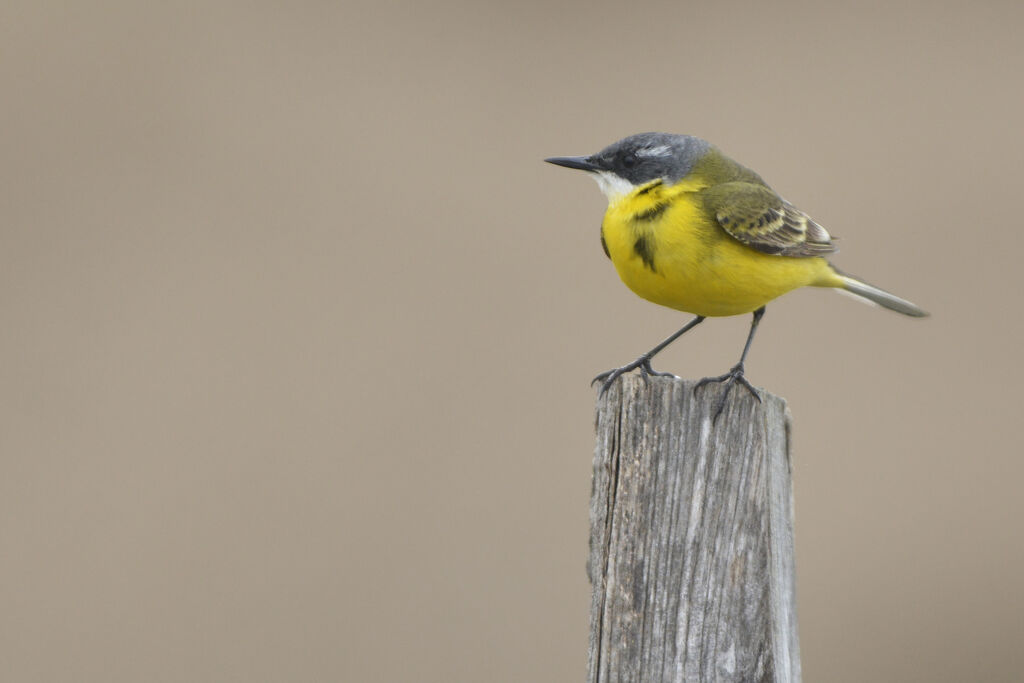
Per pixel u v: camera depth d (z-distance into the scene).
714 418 10.14
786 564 10.29
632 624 10.09
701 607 9.97
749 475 10.05
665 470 10.20
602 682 10.10
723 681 9.84
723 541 10.02
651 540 10.14
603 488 10.38
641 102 30.33
